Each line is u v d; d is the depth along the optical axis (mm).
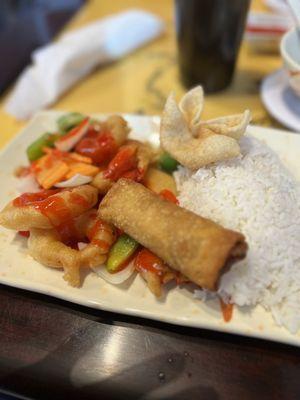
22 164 309
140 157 282
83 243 255
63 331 220
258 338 205
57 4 674
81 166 276
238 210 234
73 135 296
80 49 442
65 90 433
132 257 241
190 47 378
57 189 273
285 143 302
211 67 385
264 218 231
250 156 264
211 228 203
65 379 201
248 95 403
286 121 341
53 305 232
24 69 484
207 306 216
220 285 216
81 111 405
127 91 430
